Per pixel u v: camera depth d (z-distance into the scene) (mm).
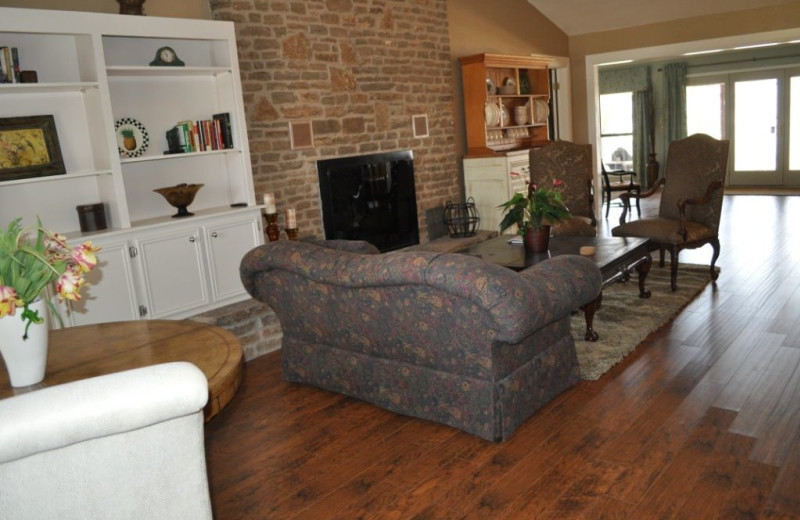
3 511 1116
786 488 2312
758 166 11352
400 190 6211
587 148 5980
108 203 3990
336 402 3391
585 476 2502
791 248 6047
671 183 5352
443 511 2344
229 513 2428
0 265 1808
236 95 4516
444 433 2949
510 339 2549
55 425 1081
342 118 5609
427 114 6469
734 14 7465
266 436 3059
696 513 2211
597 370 3486
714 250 5148
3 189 3727
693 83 11703
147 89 4352
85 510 1192
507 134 7594
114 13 4148
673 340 3920
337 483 2592
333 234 5570
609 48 8430
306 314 3334
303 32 5227
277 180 5141
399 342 2986
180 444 1259
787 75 10758
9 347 1872
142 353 2135
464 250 4691
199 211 4523
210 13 4730
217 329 2375
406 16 6160
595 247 4422
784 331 3900
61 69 3879
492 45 7469
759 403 2994
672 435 2764
